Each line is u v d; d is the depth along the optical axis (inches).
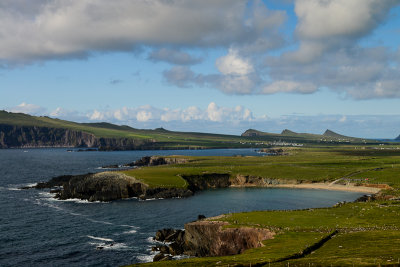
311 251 2994.6
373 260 2472.9
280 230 3693.4
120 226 4653.1
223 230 3777.1
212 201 6407.5
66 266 3329.2
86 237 4170.8
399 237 3149.6
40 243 3927.2
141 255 3654.0
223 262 2834.6
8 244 3868.1
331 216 4379.9
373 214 4375.0
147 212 5462.6
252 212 4731.8
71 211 5477.4
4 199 6304.1
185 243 3969.0
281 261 2709.2
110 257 3572.8
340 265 2432.3
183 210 5620.1
